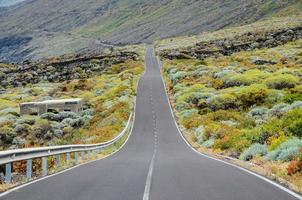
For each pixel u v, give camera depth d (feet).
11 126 218.18
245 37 581.12
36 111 270.67
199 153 120.57
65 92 367.04
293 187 47.14
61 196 42.37
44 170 65.51
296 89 216.54
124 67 498.69
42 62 577.43
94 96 332.39
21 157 56.39
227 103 223.30
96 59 552.00
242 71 315.78
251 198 40.55
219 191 44.65
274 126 99.30
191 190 45.32
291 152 69.05
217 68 354.33
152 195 42.22
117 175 59.82
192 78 337.72
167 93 325.21
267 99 213.87
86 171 66.64
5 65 592.60
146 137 185.68
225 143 119.24
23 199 40.78
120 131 194.18
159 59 560.61
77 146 93.25
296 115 102.01
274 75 268.82
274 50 424.46
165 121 232.12
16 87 444.96
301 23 614.34
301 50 403.34
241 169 67.26
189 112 235.81
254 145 86.33
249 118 177.99
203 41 627.46
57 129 216.54
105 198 40.96
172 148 144.87
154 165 75.72
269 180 53.31
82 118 237.86
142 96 316.81
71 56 597.52
